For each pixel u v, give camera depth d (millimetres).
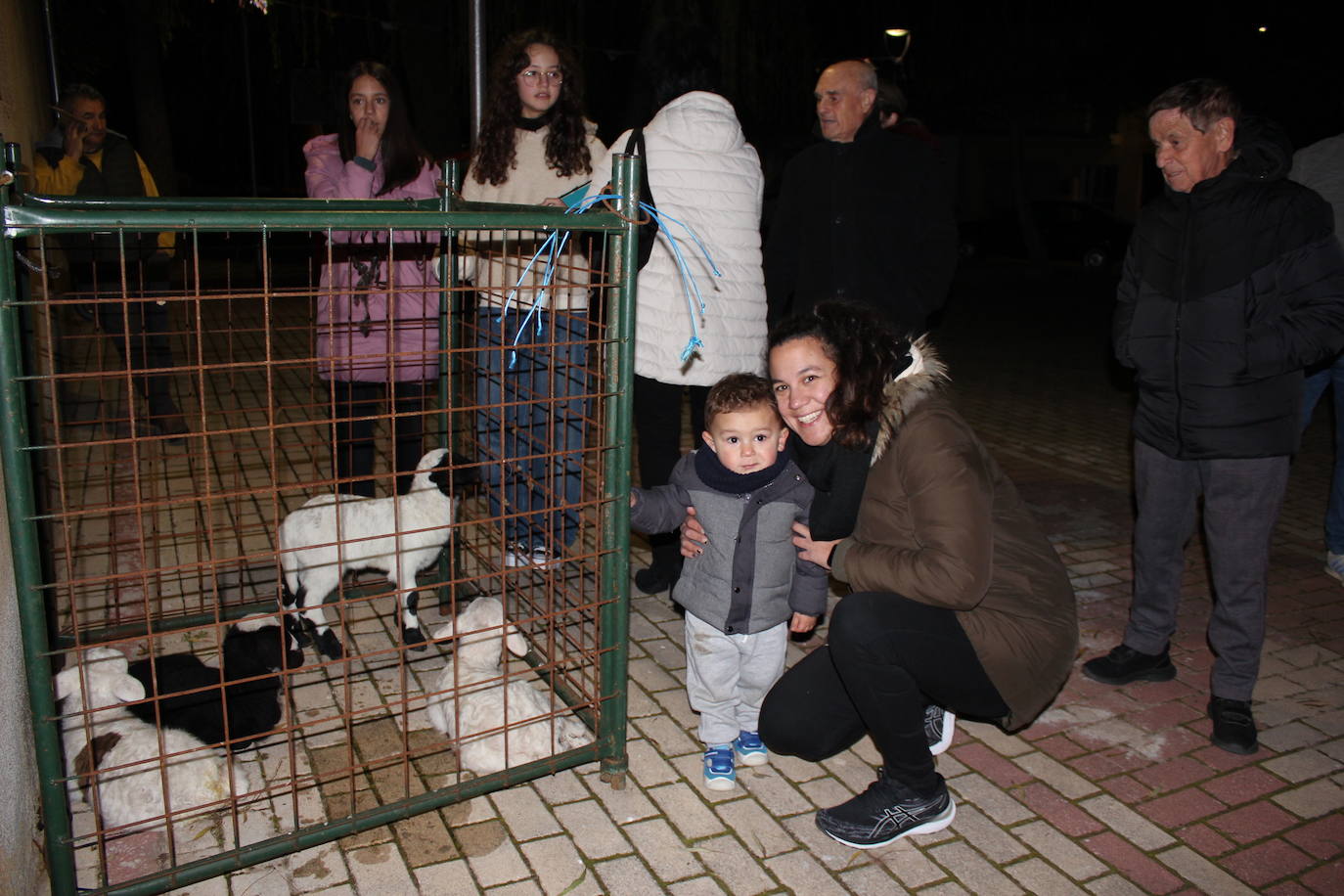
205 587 4027
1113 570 4871
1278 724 3465
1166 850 2783
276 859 2605
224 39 21953
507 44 3869
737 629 2883
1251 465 3150
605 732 2928
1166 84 21500
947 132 24031
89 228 1996
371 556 3408
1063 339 12672
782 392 2574
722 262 3803
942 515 2465
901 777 2752
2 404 1978
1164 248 3270
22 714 2498
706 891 2559
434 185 4332
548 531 3100
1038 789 3049
